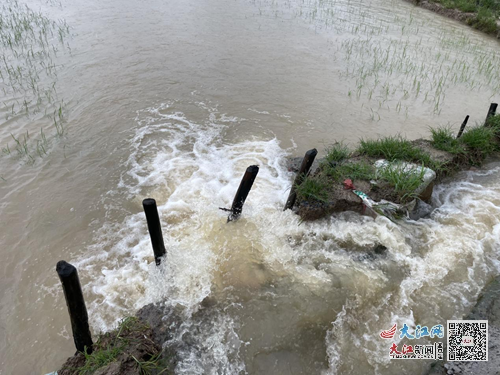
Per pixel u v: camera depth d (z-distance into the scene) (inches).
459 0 778.2
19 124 339.9
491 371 166.9
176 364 170.4
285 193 284.5
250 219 252.5
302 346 184.2
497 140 339.9
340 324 194.5
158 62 470.9
